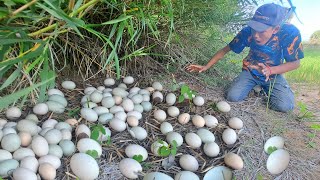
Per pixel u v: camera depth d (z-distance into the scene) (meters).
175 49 1.94
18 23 1.05
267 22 1.53
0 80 1.35
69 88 1.57
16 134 1.03
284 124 1.53
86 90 1.55
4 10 0.83
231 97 1.68
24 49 1.05
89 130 1.18
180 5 1.56
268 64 1.69
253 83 1.75
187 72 1.96
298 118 1.61
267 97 1.72
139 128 1.26
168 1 1.27
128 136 1.25
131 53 1.69
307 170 1.24
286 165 1.22
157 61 1.95
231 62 2.19
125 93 1.54
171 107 1.45
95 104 1.41
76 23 0.89
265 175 1.18
